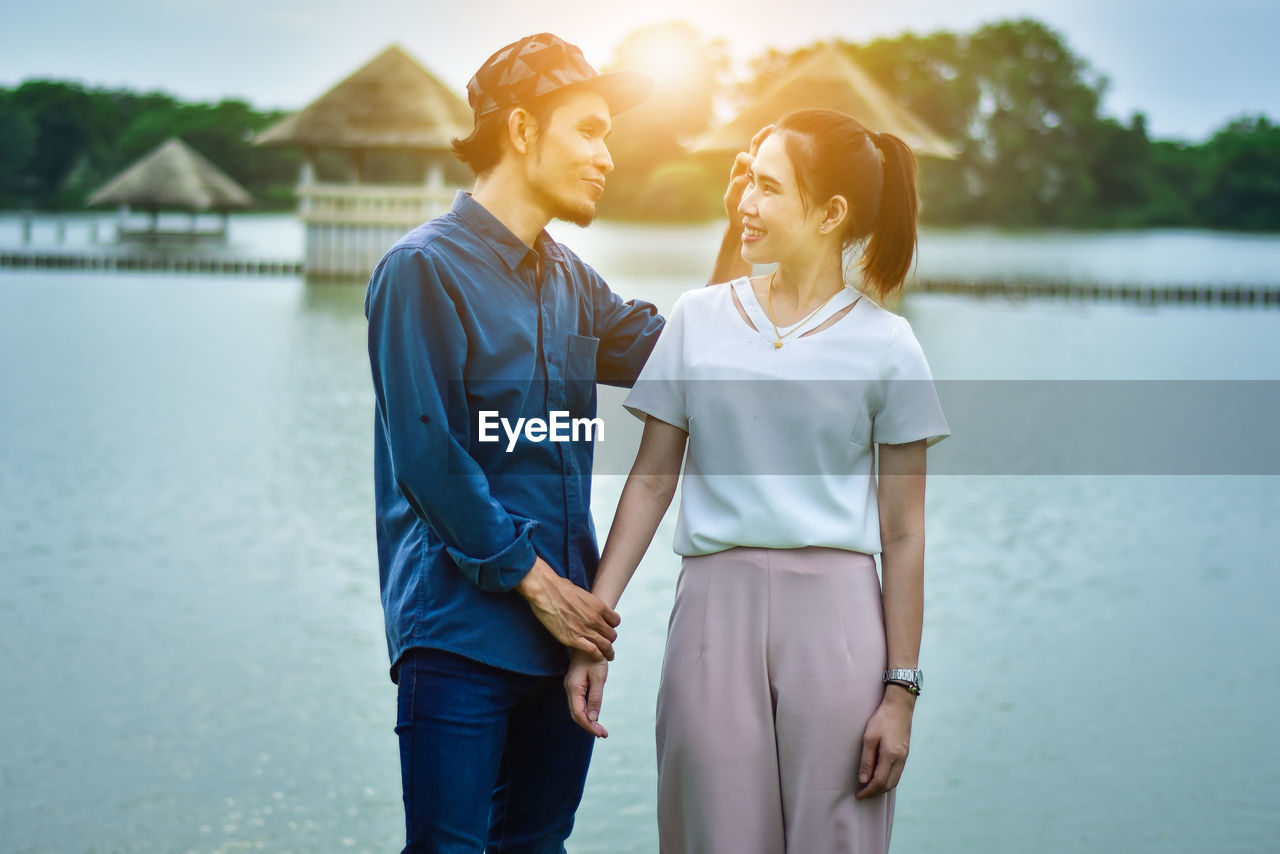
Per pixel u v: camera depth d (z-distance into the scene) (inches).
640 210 2618.1
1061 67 3011.8
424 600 80.5
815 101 1177.4
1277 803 173.8
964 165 2979.8
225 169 3503.9
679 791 78.5
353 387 610.2
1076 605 272.4
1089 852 159.6
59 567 294.4
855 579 77.6
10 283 1277.1
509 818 89.0
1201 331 980.6
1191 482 407.2
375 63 1343.5
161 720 201.3
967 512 362.6
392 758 188.2
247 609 261.9
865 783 75.9
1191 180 3157.0
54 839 161.5
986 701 214.4
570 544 83.9
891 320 78.9
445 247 80.1
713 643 77.5
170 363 688.4
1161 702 214.5
